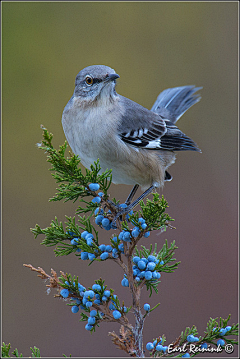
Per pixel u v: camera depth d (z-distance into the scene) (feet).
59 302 34.22
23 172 39.83
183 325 32.37
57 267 35.86
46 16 42.68
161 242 37.27
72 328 32.83
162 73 43.55
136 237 16.37
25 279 35.01
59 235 17.04
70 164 16.24
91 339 32.19
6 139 40.22
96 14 43.73
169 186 40.86
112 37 43.88
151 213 15.97
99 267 36.11
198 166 41.57
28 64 41.83
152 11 44.32
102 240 35.83
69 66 42.63
